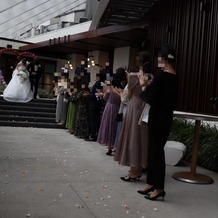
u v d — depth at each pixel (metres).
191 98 7.89
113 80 6.80
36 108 12.02
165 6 9.01
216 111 7.07
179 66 8.32
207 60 7.47
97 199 4.16
